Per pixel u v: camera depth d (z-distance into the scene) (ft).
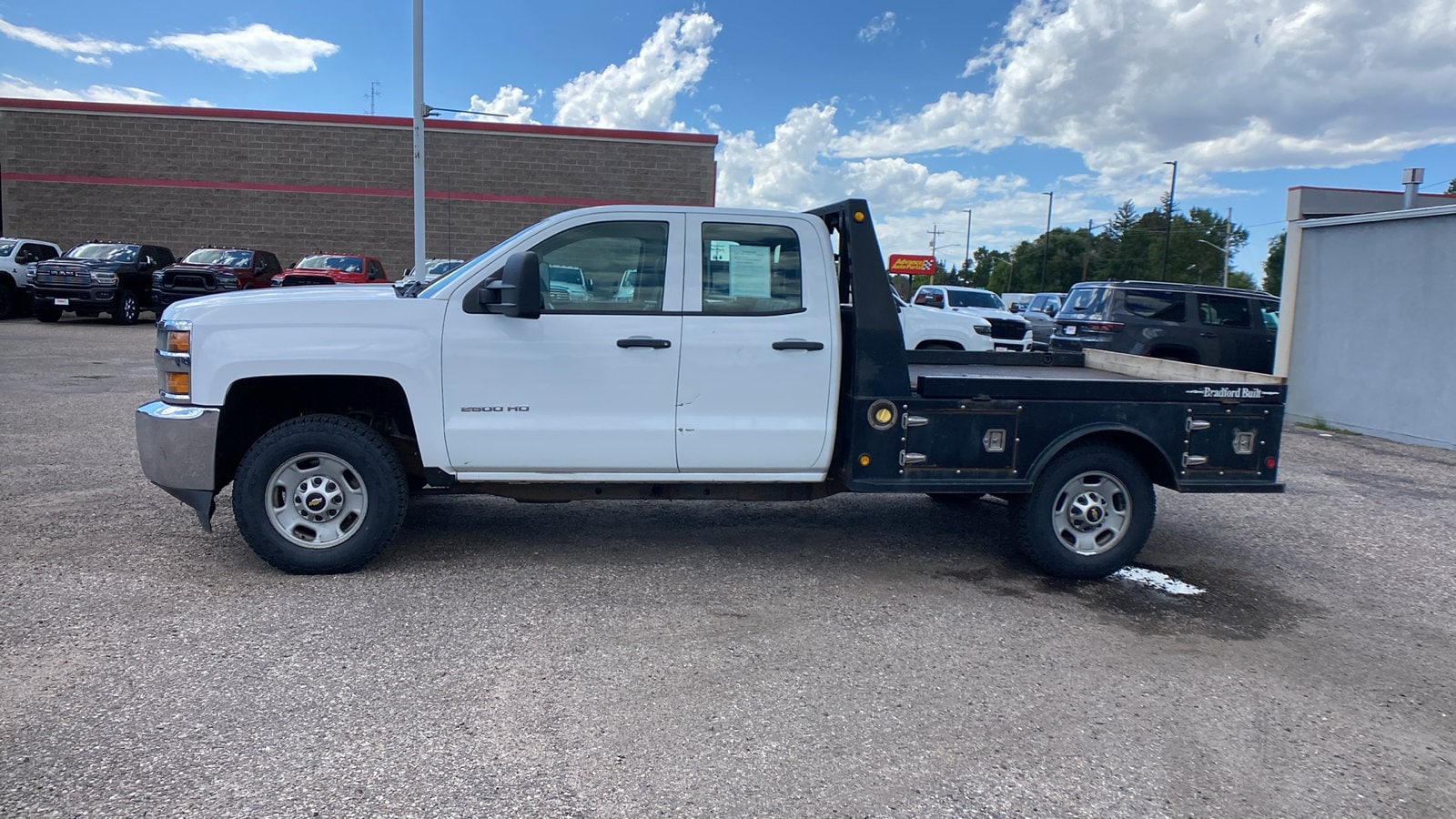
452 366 15.99
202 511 16.03
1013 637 14.73
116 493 21.42
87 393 36.42
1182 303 43.93
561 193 94.99
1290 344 42.11
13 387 37.60
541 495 17.12
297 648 13.26
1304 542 21.25
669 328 16.34
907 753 10.93
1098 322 44.11
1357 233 38.78
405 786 9.86
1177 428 17.58
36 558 16.79
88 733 10.71
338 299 16.03
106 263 67.41
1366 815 10.03
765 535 20.17
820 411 16.90
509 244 16.30
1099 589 17.37
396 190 93.71
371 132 92.53
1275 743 11.58
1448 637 15.57
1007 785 10.32
